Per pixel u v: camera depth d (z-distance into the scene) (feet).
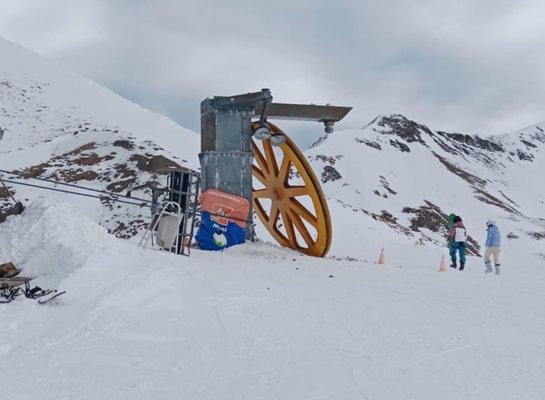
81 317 19.70
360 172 458.91
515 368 17.80
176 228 39.09
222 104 51.21
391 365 17.30
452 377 16.47
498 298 31.40
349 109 55.47
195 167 168.35
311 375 15.83
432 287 34.55
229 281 29.81
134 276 25.34
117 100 299.58
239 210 48.93
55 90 294.25
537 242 332.19
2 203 115.96
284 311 24.21
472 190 480.23
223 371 15.76
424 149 592.60
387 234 121.39
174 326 20.15
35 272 26.25
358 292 30.91
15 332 17.80
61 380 14.17
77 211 30.63
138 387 14.07
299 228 54.19
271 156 56.54
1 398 12.76
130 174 147.33
